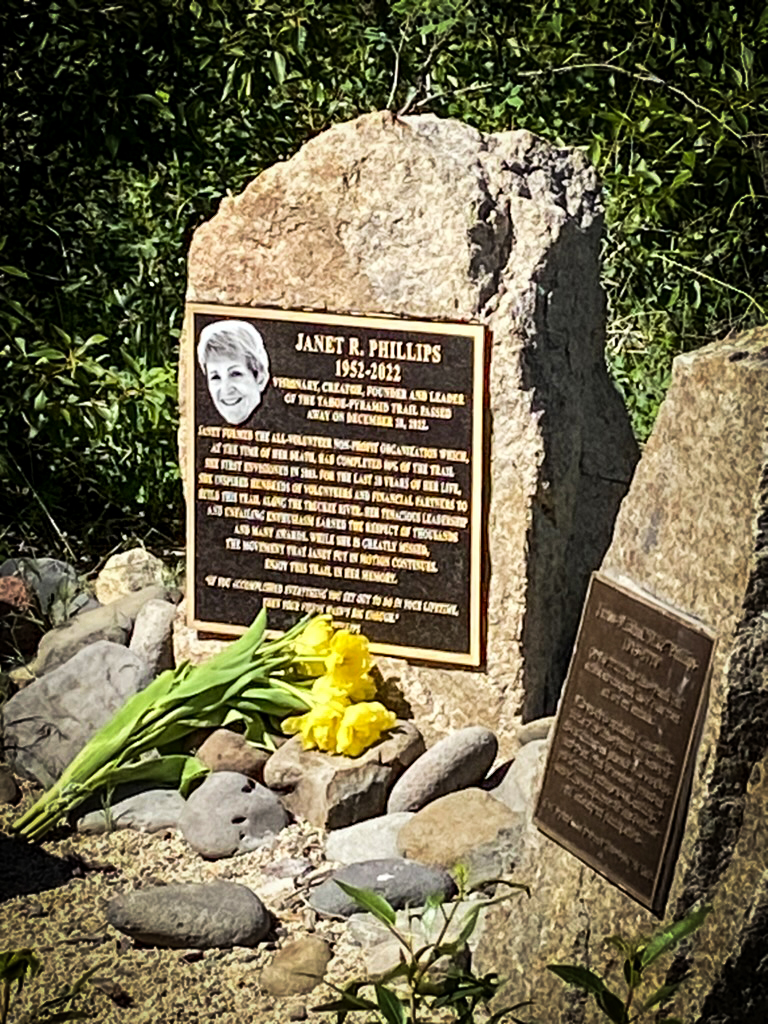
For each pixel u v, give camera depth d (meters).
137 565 6.45
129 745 5.05
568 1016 3.74
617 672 3.85
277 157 7.58
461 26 7.70
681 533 3.74
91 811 4.96
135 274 7.53
